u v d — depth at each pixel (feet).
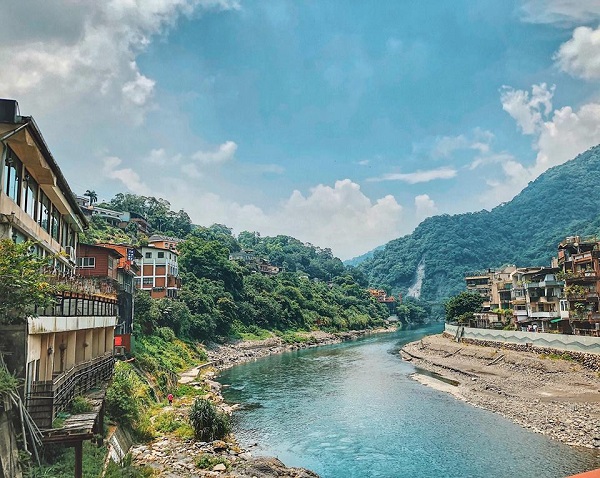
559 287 234.58
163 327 237.25
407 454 107.45
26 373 54.90
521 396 153.89
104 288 114.93
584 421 121.90
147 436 104.53
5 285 51.85
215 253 365.20
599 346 166.20
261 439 119.55
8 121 66.18
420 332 501.15
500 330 234.38
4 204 69.21
